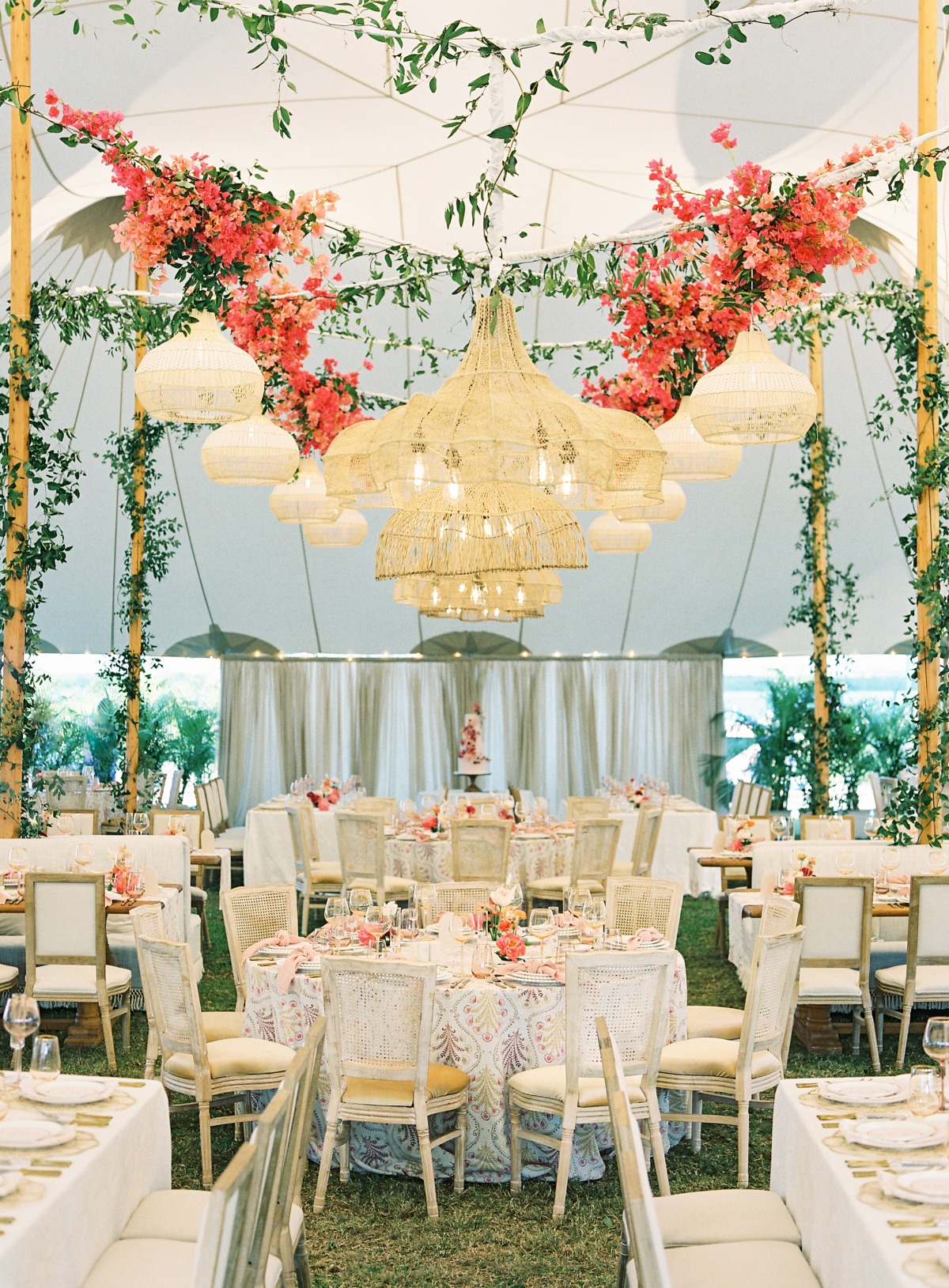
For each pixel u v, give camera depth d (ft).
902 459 44.04
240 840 41.52
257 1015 17.65
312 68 25.79
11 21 22.34
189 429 38.40
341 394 24.75
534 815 35.83
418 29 24.97
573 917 19.79
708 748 51.60
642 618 50.90
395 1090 15.34
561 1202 14.99
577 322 40.42
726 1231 11.23
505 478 13.98
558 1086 15.40
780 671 53.62
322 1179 15.37
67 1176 9.68
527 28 24.85
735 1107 19.30
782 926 19.63
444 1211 15.34
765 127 27.86
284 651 51.67
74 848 25.68
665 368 20.25
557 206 32.91
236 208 17.28
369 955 17.93
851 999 21.52
